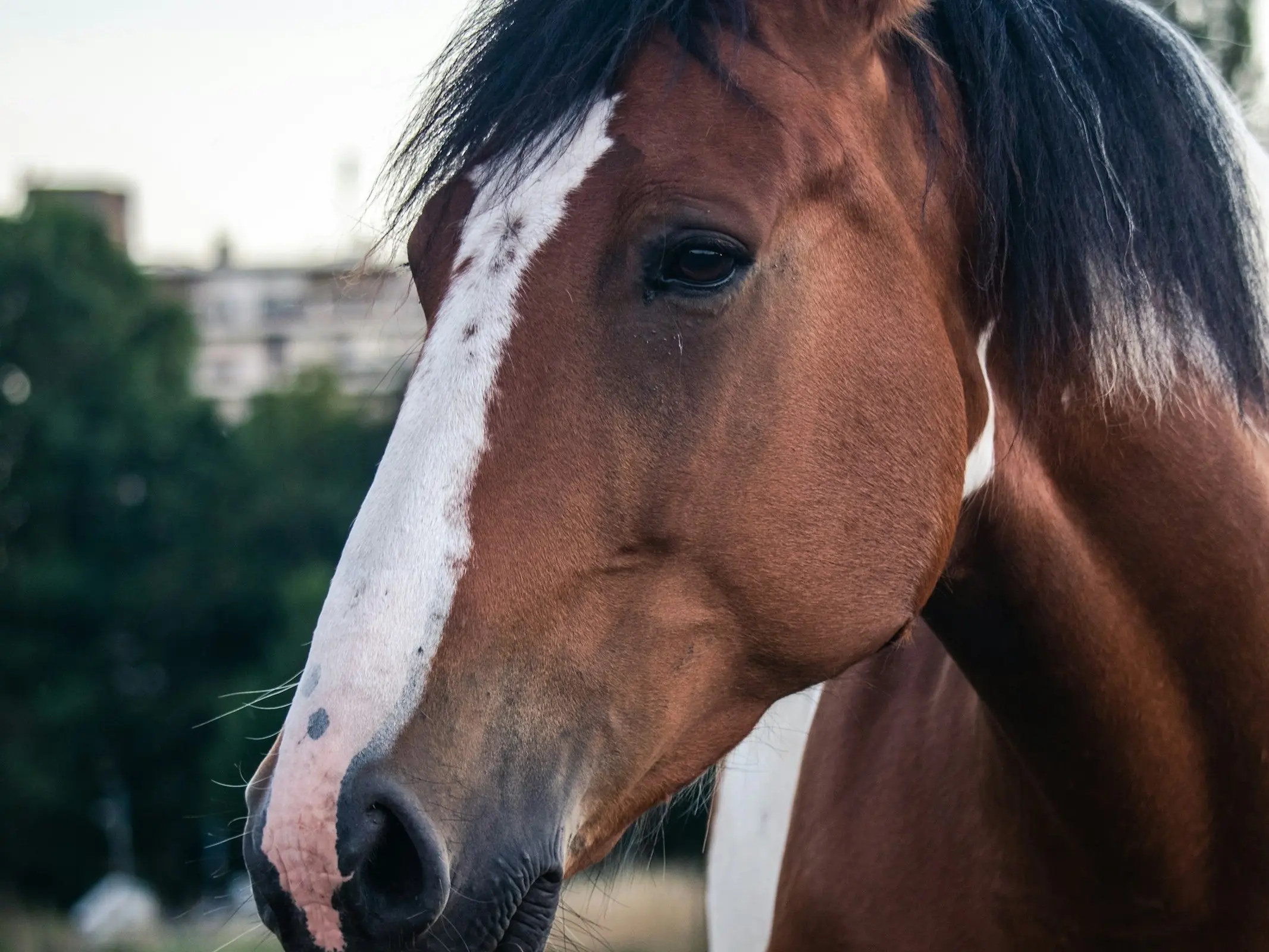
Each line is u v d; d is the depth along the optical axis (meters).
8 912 20.11
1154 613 1.93
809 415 1.71
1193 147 1.95
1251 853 1.97
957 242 1.88
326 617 1.59
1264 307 1.97
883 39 1.85
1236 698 1.93
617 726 1.68
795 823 2.50
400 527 1.59
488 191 1.71
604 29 1.74
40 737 26.78
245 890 2.06
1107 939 2.06
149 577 28.52
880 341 1.76
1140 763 1.94
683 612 1.70
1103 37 1.99
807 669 1.77
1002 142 1.85
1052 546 1.90
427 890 1.50
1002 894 2.11
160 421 29.73
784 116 1.71
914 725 2.34
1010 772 2.05
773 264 1.69
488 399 1.63
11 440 29.25
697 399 1.66
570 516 1.63
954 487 1.81
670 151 1.67
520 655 1.61
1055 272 1.85
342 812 1.50
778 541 1.71
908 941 2.19
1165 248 1.89
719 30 1.74
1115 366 1.86
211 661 28.83
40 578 27.94
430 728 1.55
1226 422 1.95
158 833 27.06
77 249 30.58
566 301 1.65
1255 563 1.91
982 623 2.00
